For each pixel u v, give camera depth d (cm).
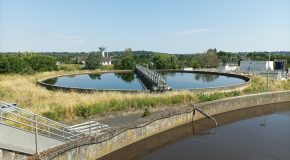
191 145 1677
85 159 1249
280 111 2658
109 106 1958
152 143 1731
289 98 3111
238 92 2844
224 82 3759
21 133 962
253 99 2762
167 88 2522
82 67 6406
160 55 6781
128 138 1548
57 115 1708
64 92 2480
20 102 1991
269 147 1636
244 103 2670
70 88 2553
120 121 1762
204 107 2211
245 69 6675
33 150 995
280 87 3584
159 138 1795
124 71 5844
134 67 6109
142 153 1559
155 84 3036
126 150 1536
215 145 1675
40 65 5294
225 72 4925
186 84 3522
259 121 2283
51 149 1036
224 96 2628
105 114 1897
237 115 2484
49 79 4206
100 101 1994
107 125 1564
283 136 1856
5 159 899
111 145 1426
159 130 1802
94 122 1585
